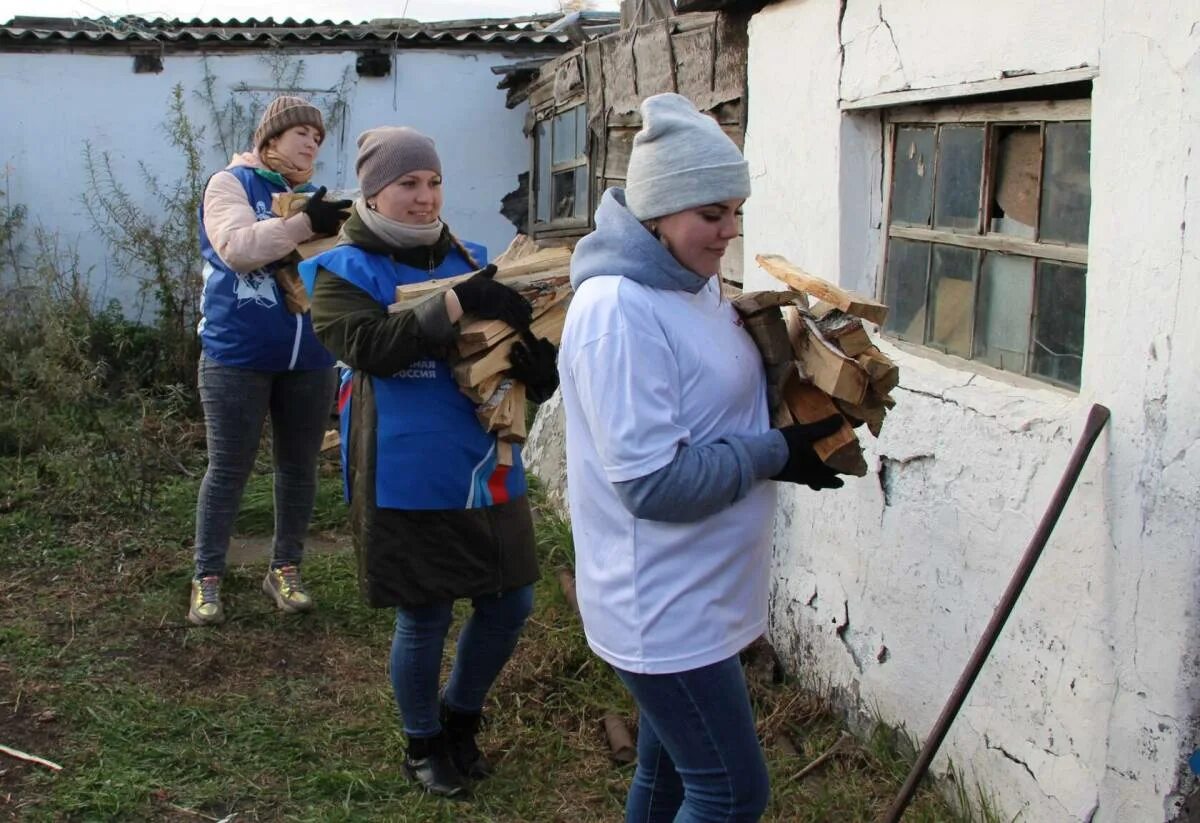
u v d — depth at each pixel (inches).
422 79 424.5
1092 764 105.2
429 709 126.2
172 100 408.8
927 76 124.6
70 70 400.2
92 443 256.7
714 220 84.0
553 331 121.6
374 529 118.1
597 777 133.0
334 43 416.2
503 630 125.0
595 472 87.5
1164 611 96.4
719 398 86.0
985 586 119.2
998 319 124.6
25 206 404.5
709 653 86.4
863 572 140.8
